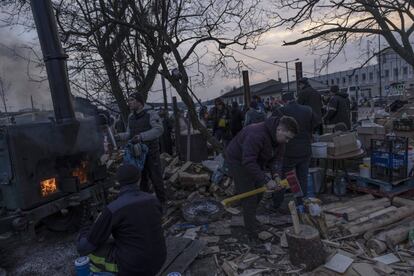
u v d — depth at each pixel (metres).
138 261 2.37
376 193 4.73
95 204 4.29
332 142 5.18
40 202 3.59
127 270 2.37
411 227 3.61
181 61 6.77
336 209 4.27
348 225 3.79
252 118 7.52
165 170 6.07
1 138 3.36
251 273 3.19
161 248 2.50
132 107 4.74
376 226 3.79
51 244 4.04
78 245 2.43
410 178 4.69
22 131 3.42
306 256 3.13
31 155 3.50
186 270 3.30
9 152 3.37
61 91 3.59
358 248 3.46
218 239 3.90
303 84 5.90
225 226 4.24
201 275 3.23
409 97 14.22
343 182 5.07
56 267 3.50
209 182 5.45
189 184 5.45
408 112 9.62
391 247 3.42
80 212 4.28
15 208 3.45
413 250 3.37
